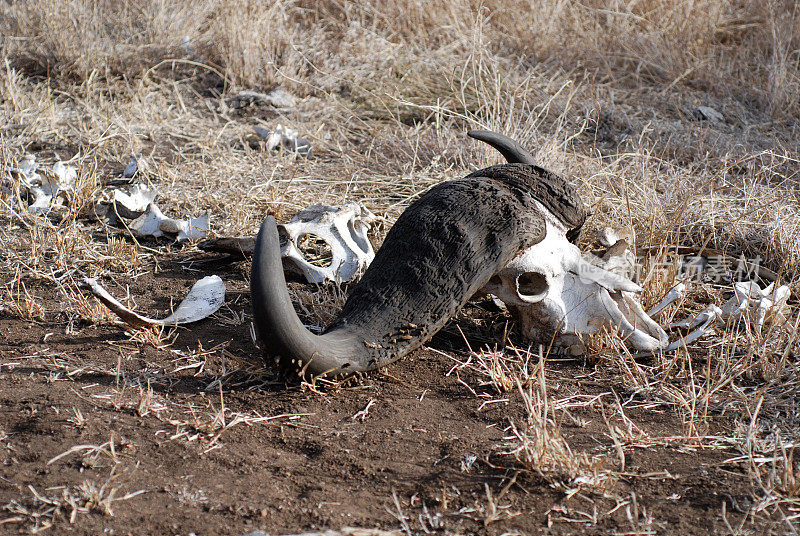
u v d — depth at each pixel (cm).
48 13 2214
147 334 1074
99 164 1797
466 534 727
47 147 1847
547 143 1753
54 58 2212
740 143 1916
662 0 2528
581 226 1101
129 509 743
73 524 720
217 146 1889
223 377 993
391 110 2128
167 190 1641
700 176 1684
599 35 2466
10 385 951
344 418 912
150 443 851
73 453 822
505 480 805
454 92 2164
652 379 1023
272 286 852
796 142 1969
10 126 1903
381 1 2578
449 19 2480
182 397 947
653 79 2338
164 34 2336
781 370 1023
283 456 841
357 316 945
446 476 811
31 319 1136
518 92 2142
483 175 1081
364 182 1712
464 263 956
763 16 2559
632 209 1509
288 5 2575
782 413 952
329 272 1263
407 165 1772
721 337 1136
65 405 910
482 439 879
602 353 1051
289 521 736
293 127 2020
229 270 1349
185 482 788
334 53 2406
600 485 794
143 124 1977
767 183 1673
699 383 1012
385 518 745
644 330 1090
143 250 1414
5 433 852
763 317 1137
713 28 2494
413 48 2417
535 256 1016
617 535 731
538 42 2420
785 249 1413
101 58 2211
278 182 1698
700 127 1983
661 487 804
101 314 1130
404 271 957
